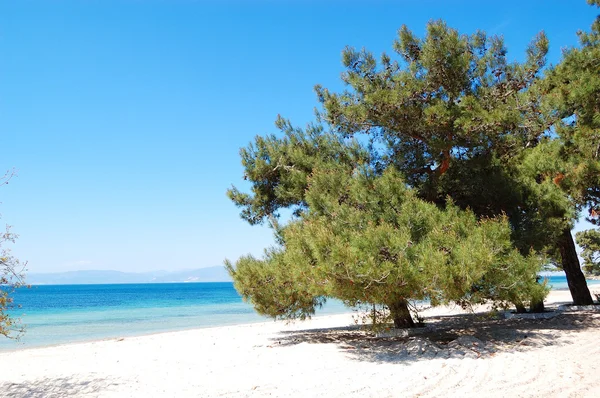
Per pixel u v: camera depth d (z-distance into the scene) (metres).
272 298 11.91
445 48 10.69
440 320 16.47
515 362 8.16
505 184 11.91
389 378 7.35
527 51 12.77
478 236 9.03
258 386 7.21
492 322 14.55
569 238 17.78
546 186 11.62
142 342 16.30
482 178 12.10
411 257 8.84
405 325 12.98
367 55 11.79
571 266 17.75
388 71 11.96
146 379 8.41
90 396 7.07
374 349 10.66
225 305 48.03
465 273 8.37
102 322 28.23
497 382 6.76
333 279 8.55
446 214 10.05
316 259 9.24
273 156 13.55
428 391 6.39
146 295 84.12
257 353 11.52
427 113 10.41
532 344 10.01
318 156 12.95
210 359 10.96
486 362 8.25
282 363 9.58
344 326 18.06
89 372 9.54
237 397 6.53
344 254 8.42
